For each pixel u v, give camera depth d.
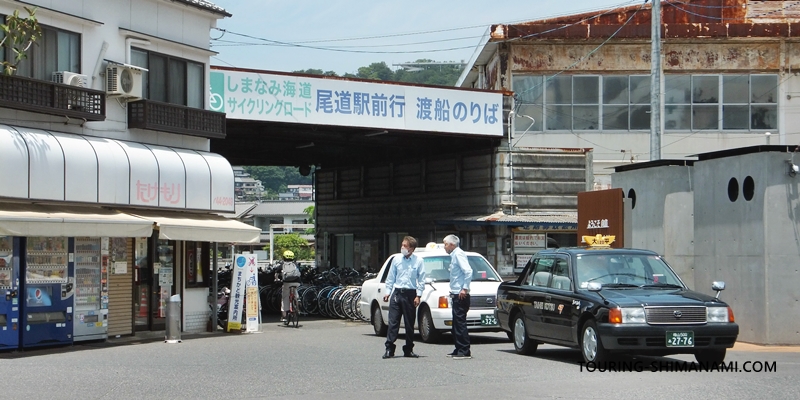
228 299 24.42
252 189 105.75
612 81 36.38
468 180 32.62
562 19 37.00
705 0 38.22
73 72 19.30
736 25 36.38
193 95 22.98
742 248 17.53
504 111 30.73
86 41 19.62
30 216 16.09
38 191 17.39
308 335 20.80
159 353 16.22
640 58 36.38
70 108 18.69
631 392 10.32
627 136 36.25
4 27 16.19
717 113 36.41
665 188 19.88
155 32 21.72
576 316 13.09
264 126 27.20
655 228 20.14
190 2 22.59
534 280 15.05
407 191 36.34
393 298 14.61
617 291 13.08
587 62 36.38
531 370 12.66
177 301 19.38
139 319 20.66
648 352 12.41
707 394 10.10
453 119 29.38
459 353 14.46
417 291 14.62
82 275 18.47
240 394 10.55
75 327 18.19
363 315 21.50
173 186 21.16
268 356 15.24
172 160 21.28
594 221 21.64
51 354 16.34
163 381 11.79
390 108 27.86
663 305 12.27
